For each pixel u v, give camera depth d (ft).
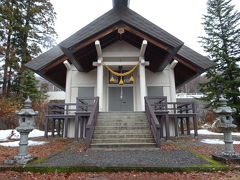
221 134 37.22
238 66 49.75
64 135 32.78
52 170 12.44
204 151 18.06
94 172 12.28
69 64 34.94
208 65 30.35
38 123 56.70
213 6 59.98
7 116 46.78
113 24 28.09
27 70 59.62
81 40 27.35
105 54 33.32
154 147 20.02
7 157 16.21
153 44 29.89
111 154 16.96
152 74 37.73
